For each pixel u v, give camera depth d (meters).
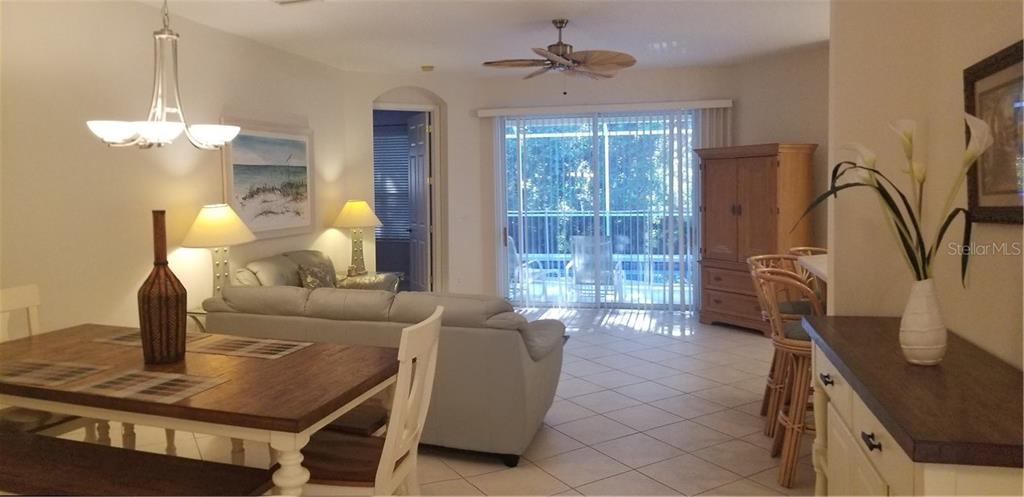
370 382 2.28
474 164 7.76
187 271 4.80
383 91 7.19
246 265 5.29
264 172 5.62
